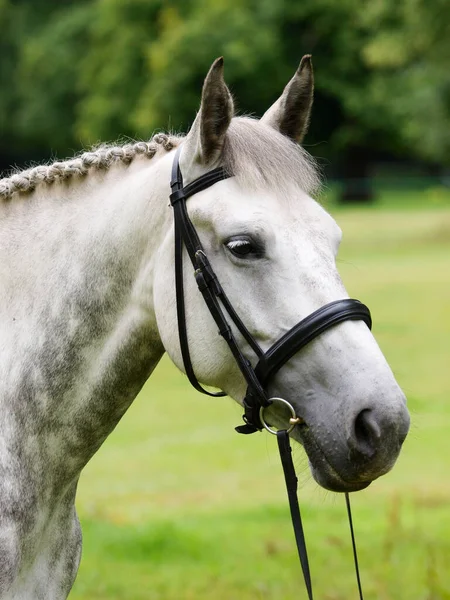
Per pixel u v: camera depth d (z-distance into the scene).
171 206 3.33
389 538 6.83
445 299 19.42
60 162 3.68
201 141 3.23
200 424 11.38
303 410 3.11
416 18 27.98
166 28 50.69
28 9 63.62
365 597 5.96
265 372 3.12
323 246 3.16
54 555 3.48
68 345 3.41
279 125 3.52
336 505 8.20
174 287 3.30
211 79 3.18
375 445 2.93
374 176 62.41
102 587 6.21
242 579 6.40
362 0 47.25
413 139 47.09
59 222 3.52
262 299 3.12
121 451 10.12
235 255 3.14
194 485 8.83
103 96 52.06
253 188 3.19
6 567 3.19
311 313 3.06
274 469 9.40
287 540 7.21
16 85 62.00
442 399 11.57
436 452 9.61
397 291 20.67
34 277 3.47
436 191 55.38
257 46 45.97
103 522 7.62
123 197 3.47
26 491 3.31
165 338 3.33
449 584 6.02
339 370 3.03
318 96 50.09
